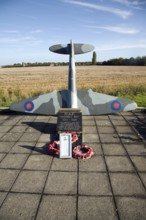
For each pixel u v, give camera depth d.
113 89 17.47
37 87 20.17
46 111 9.23
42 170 5.51
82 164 5.78
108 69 49.50
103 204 4.30
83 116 10.12
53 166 5.70
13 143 7.17
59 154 6.10
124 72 39.53
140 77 29.42
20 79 30.08
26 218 3.97
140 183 4.95
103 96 9.39
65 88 18.78
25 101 9.41
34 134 7.95
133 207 4.21
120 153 6.41
